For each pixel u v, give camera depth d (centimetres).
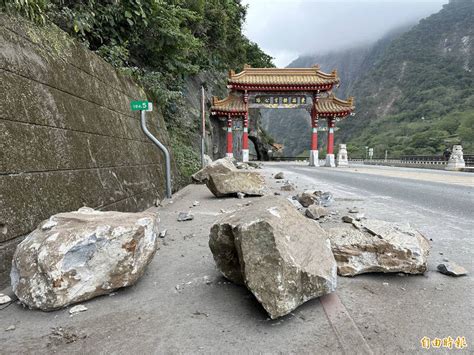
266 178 1181
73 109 396
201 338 179
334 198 675
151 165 668
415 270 261
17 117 287
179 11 938
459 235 386
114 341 177
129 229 235
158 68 1001
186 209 565
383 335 180
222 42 2184
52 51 379
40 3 368
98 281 223
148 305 217
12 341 177
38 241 225
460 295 228
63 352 168
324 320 195
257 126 4288
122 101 587
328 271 216
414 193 759
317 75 2341
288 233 222
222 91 2600
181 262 299
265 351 166
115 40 704
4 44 292
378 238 276
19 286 214
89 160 408
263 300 190
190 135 1432
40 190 299
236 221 227
